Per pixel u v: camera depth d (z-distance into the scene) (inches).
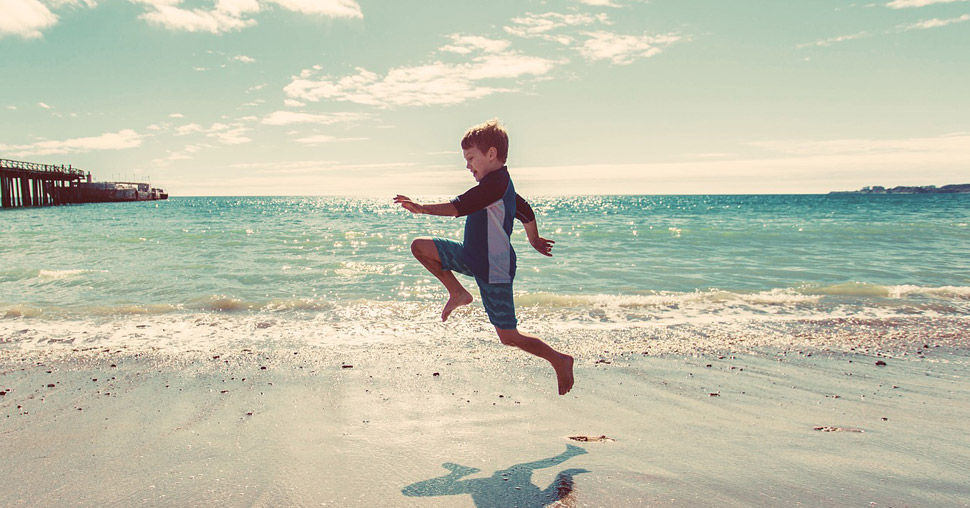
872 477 86.2
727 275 423.2
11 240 685.3
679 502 76.8
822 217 1336.1
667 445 103.1
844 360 187.6
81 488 85.0
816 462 93.3
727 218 1323.8
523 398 139.5
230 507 77.7
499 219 94.1
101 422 120.1
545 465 92.5
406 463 94.4
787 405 133.9
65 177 2336.4
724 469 90.0
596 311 290.0
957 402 137.0
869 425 116.6
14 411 128.6
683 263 489.1
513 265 98.0
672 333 235.8
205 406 132.6
